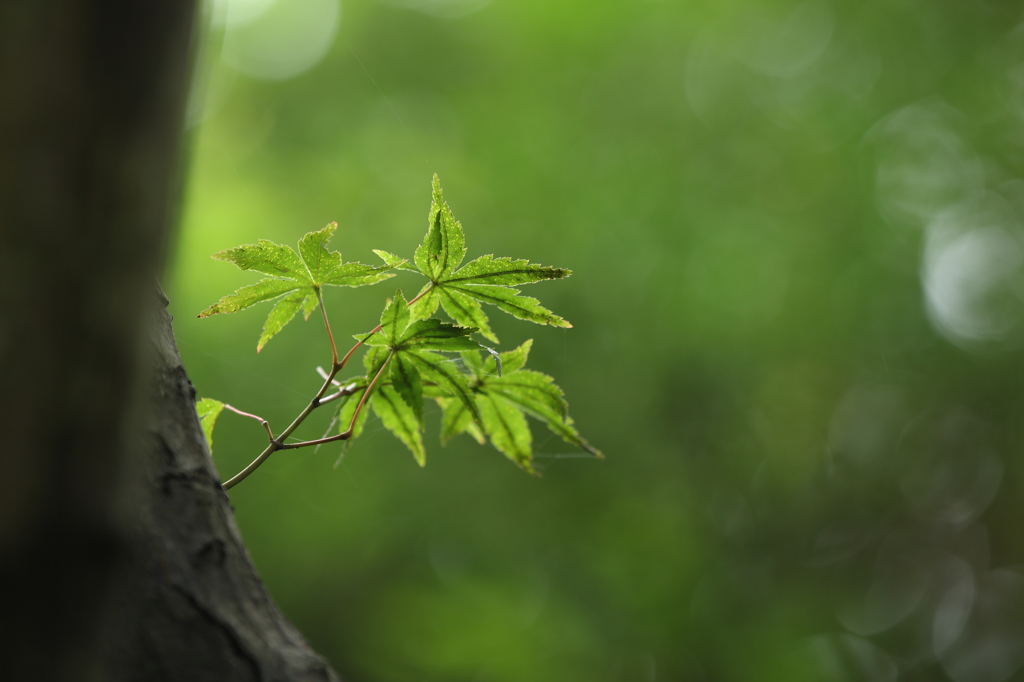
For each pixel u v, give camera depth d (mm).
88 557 621
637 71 10531
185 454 1015
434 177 1388
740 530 9055
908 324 9336
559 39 10477
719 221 9516
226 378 7648
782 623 8164
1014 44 9875
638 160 9820
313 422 7895
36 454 580
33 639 608
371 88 10492
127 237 602
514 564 8148
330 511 7988
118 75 585
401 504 8477
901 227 9625
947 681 9352
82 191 578
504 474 8656
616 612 7613
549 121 10055
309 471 7914
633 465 8703
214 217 7414
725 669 7648
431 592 7457
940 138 10016
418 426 1407
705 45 10648
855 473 9430
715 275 9211
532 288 8781
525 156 9750
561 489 8617
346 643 7758
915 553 9758
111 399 611
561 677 6832
